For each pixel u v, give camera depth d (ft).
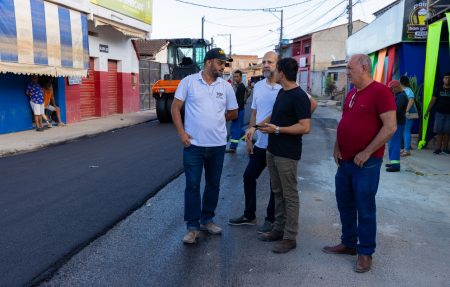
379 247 14.67
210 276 12.55
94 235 15.58
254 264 13.34
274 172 14.48
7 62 35.63
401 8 38.19
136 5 59.82
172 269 12.99
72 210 18.34
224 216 17.84
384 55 46.62
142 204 19.29
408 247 14.69
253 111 16.37
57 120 47.70
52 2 41.29
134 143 35.91
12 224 16.66
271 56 15.53
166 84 52.08
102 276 12.53
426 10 37.47
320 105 100.01
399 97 25.18
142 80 73.77
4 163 27.68
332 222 17.01
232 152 32.42
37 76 42.52
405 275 12.67
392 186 22.50
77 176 24.14
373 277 12.53
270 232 15.21
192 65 55.88
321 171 26.13
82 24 46.70
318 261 13.57
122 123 50.96
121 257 13.82
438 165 27.76
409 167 27.12
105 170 25.59
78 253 14.10
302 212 18.20
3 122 39.55
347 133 12.87
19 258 13.66
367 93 12.55
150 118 57.93
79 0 45.55
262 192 21.42
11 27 35.83
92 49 55.62
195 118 14.76
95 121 52.85
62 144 35.53
